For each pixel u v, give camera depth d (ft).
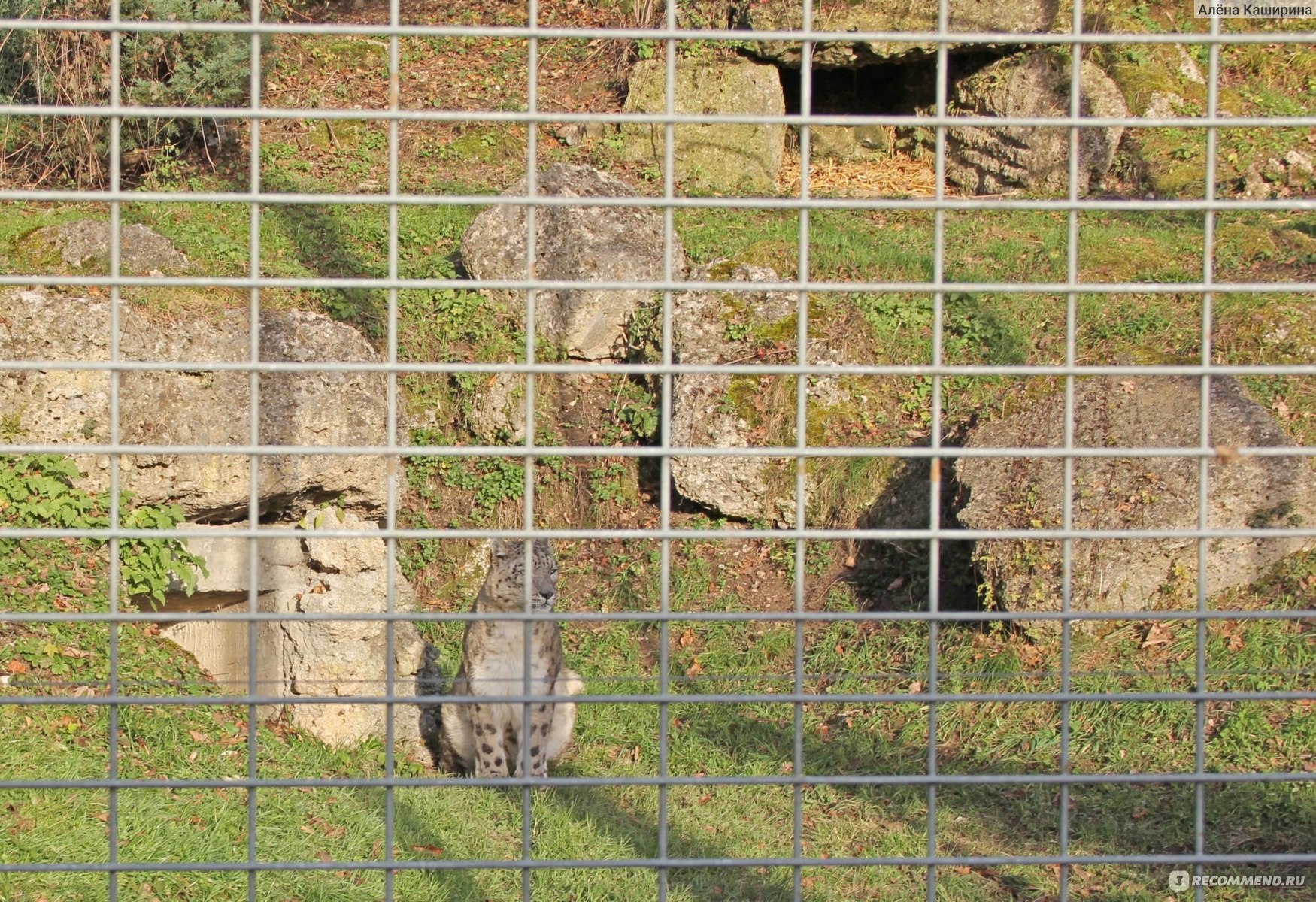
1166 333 40.09
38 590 30.78
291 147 55.26
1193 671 30.76
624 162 55.98
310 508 37.17
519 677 30.37
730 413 40.42
